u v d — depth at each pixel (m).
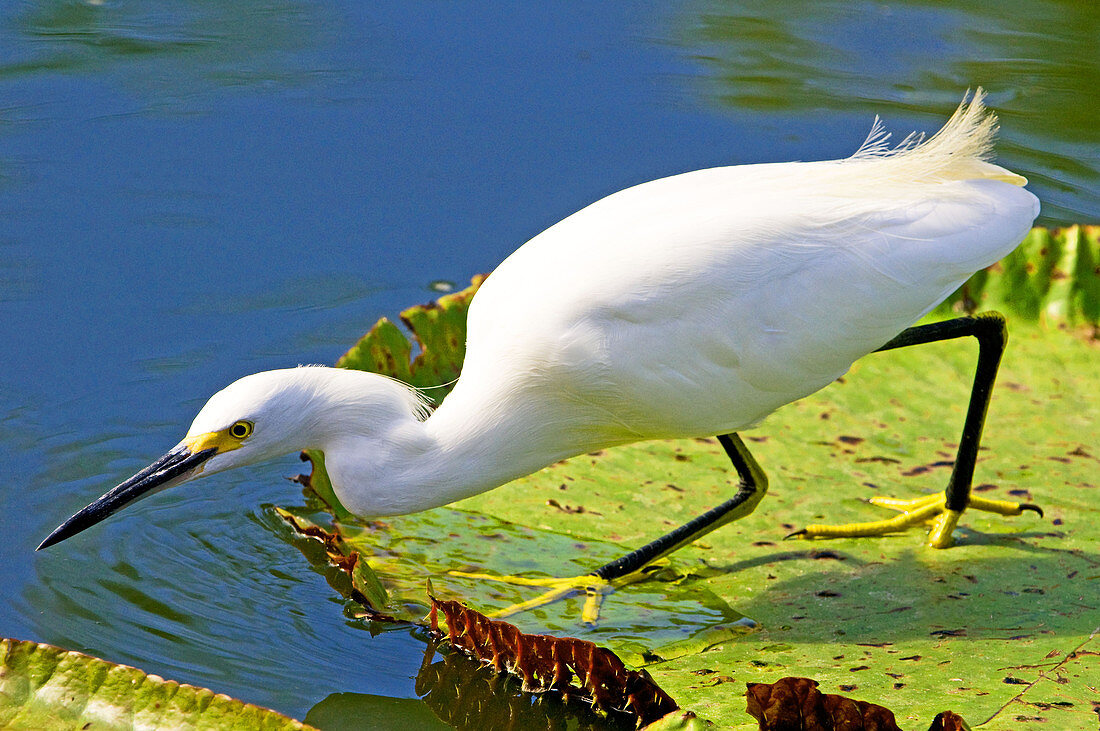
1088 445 10.16
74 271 11.30
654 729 6.45
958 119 8.54
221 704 6.20
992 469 9.87
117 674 6.33
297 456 9.99
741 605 8.31
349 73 14.96
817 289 7.99
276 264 11.69
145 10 16.30
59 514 8.65
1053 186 13.34
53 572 8.18
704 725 6.39
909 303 8.23
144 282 11.27
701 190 8.26
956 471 8.97
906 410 10.71
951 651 7.58
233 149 13.31
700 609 8.27
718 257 7.82
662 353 7.86
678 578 8.66
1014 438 10.28
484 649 7.50
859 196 8.23
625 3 17.11
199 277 11.41
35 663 6.37
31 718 6.15
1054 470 9.84
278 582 8.34
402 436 7.84
